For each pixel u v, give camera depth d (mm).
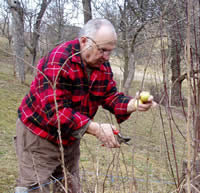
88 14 8383
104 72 1934
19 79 10133
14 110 7023
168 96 1586
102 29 1667
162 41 1506
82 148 4578
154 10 6508
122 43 6906
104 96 2021
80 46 1773
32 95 1815
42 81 1730
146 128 6383
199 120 1440
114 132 1634
